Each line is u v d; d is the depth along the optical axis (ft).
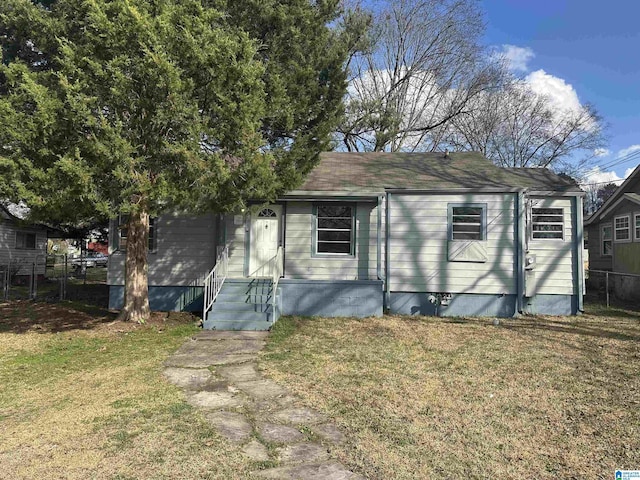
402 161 48.49
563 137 106.83
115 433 14.42
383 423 15.35
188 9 25.30
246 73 24.98
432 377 20.79
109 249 41.83
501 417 15.83
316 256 40.27
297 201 40.29
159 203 28.12
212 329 32.76
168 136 25.99
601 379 20.16
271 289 37.09
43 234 77.92
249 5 32.78
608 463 12.41
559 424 15.16
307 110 33.83
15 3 27.71
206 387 19.51
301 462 12.51
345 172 44.14
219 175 25.22
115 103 23.99
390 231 40.11
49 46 28.22
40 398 18.15
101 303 45.62
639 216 55.52
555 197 39.65
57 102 22.91
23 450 13.19
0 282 59.21
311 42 35.91
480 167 46.06
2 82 29.84
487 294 39.24
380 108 71.20
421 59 87.10
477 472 11.96
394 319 36.81
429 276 39.68
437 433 14.48
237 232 40.91
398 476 11.75
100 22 22.59
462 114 94.48
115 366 23.03
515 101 103.04
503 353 25.30
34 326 34.24
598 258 66.90
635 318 37.22
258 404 17.34
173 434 14.35
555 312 39.50
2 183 23.06
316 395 18.37
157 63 22.70
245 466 12.26
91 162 23.88
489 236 39.40
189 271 41.01
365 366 22.81
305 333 31.24
